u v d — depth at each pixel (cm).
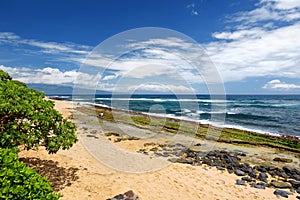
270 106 4772
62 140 719
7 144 638
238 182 914
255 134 1862
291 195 848
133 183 761
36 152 927
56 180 729
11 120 667
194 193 749
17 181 378
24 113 658
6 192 357
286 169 1109
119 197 605
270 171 1097
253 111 3738
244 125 2428
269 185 928
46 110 718
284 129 2241
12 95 684
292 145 1582
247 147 1535
